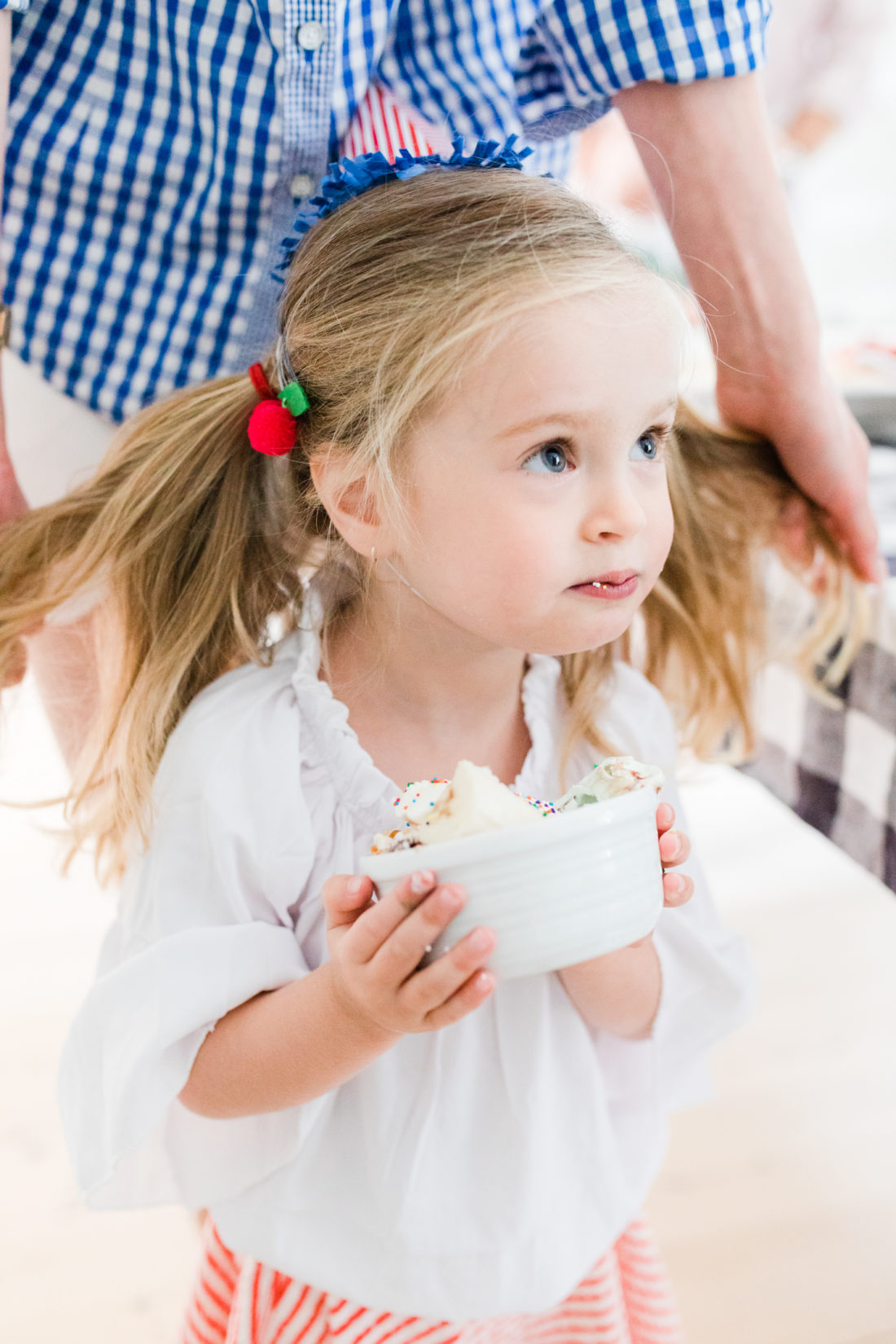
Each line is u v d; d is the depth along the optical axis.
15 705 1.12
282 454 0.86
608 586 0.74
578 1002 0.90
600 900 0.62
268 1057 0.78
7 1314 1.28
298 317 0.83
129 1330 1.25
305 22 0.91
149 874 0.88
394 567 0.81
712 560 1.12
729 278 1.02
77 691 1.16
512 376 0.70
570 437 0.71
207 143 0.98
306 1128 0.85
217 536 0.96
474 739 0.93
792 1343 1.21
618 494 0.72
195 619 0.96
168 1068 0.81
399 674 0.90
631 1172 0.95
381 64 1.00
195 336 1.05
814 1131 1.48
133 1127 0.80
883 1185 1.40
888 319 2.29
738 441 1.10
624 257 0.74
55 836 1.08
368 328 0.77
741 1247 1.32
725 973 0.95
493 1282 0.88
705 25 0.94
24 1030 1.72
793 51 2.46
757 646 1.20
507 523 0.72
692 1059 0.97
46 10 0.97
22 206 1.03
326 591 0.95
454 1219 0.87
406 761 0.92
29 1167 1.47
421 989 0.62
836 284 3.21
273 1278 0.93
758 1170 1.42
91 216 1.03
